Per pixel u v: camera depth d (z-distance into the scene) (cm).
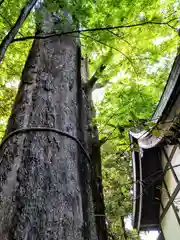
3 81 358
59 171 110
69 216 98
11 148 117
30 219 90
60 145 121
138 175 448
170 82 262
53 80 153
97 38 199
